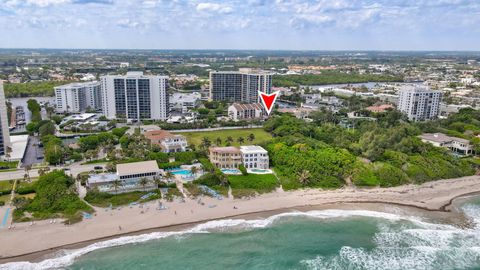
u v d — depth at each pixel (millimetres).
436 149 193750
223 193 147375
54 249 108938
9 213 124938
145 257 107750
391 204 147000
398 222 133000
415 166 173250
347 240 120875
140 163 156125
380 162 175000
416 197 153125
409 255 113000
